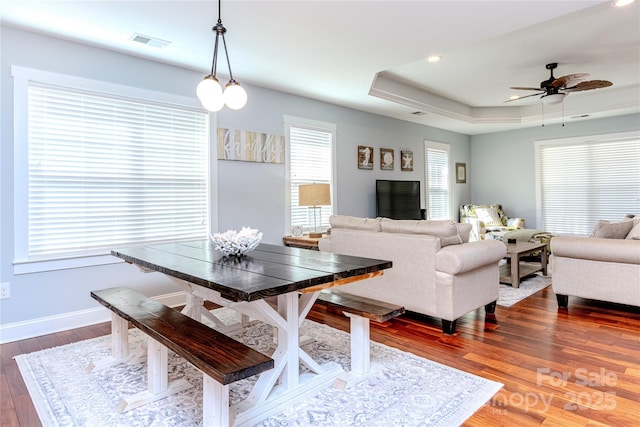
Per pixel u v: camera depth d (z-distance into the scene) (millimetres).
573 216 6883
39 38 2967
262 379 1910
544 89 4441
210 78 2297
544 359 2389
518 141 7492
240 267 1982
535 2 2506
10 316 2865
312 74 3992
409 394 1984
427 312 2938
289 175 4754
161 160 3660
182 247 2848
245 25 2830
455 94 5824
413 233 3053
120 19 2725
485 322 3123
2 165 2826
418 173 6840
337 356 2496
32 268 2949
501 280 4488
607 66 4605
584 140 6715
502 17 2723
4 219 2838
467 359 2402
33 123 2961
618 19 3359
